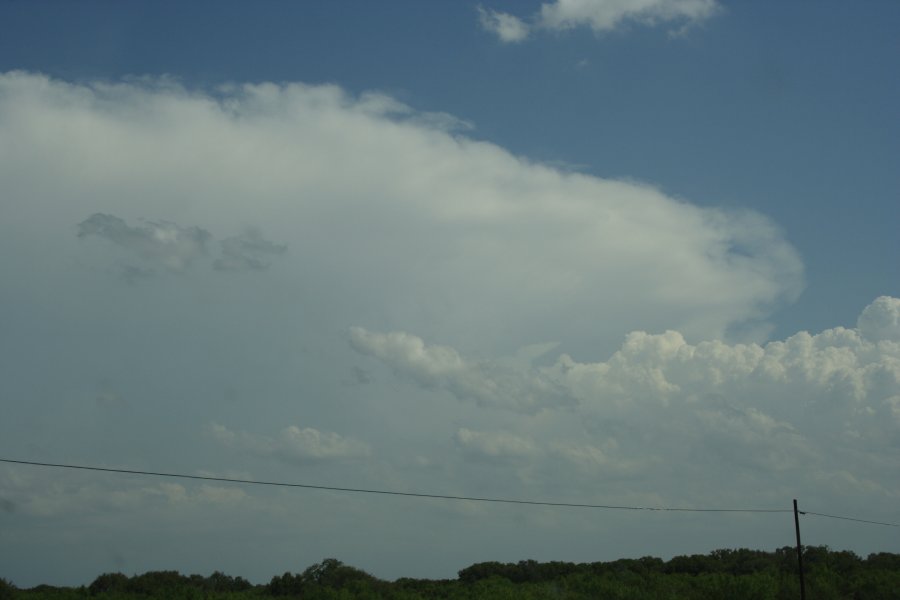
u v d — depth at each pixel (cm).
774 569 7831
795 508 5234
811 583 6819
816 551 8562
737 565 8494
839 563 8119
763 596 6412
